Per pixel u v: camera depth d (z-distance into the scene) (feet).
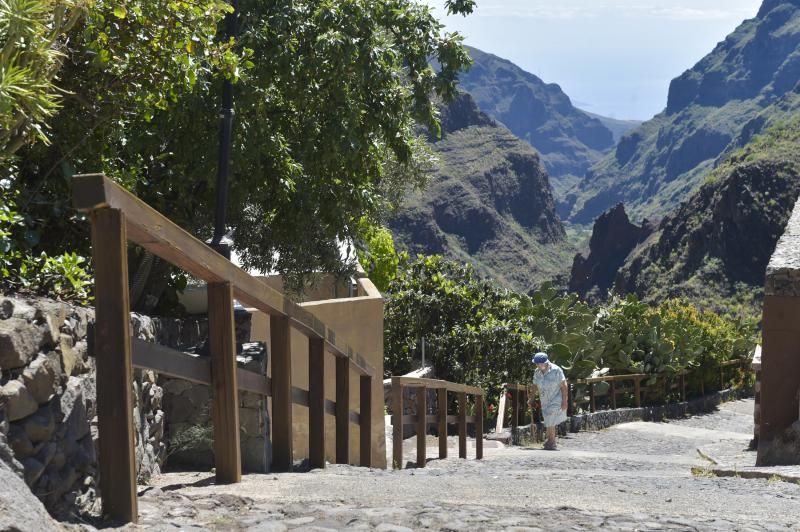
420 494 18.34
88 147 25.00
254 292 18.94
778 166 459.73
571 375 71.72
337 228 41.29
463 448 42.34
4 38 17.07
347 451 28.48
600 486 21.66
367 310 43.29
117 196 12.37
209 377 17.49
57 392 14.24
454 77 41.83
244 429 22.39
